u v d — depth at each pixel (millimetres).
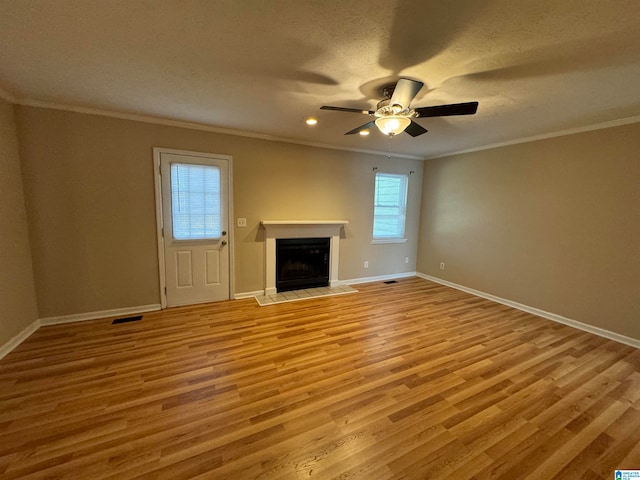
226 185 3816
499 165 4160
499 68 1972
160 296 3611
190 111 3010
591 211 3217
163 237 3549
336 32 1601
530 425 1834
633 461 1592
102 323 3184
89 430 1712
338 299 4176
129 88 2426
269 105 2787
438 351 2740
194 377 2250
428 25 1519
